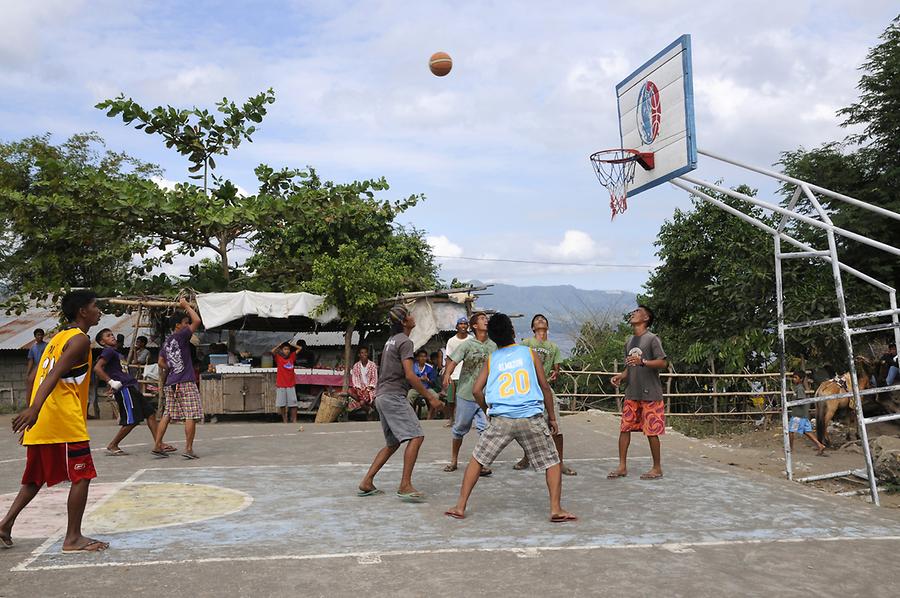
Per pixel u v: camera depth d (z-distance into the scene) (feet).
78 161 98.68
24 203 58.39
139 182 61.05
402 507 22.97
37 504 23.38
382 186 68.39
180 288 59.98
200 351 65.51
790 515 22.38
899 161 64.90
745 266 59.26
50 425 17.57
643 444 38.06
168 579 15.97
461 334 36.96
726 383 57.36
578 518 21.70
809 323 31.50
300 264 67.10
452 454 29.48
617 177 35.78
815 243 60.39
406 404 23.97
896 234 62.80
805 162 65.51
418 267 79.10
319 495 24.80
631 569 16.93
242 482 27.14
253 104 65.10
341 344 75.15
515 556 17.76
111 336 33.94
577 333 89.04
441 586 15.62
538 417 21.22
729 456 39.52
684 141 31.12
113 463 31.55
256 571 16.55
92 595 14.99
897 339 31.71
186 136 63.87
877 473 32.60
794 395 45.62
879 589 15.93
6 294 90.79
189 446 32.78
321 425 47.67
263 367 58.29
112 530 20.16
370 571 16.58
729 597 15.25
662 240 65.26
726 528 20.76
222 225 60.85
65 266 64.39
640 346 28.27
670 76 32.17
